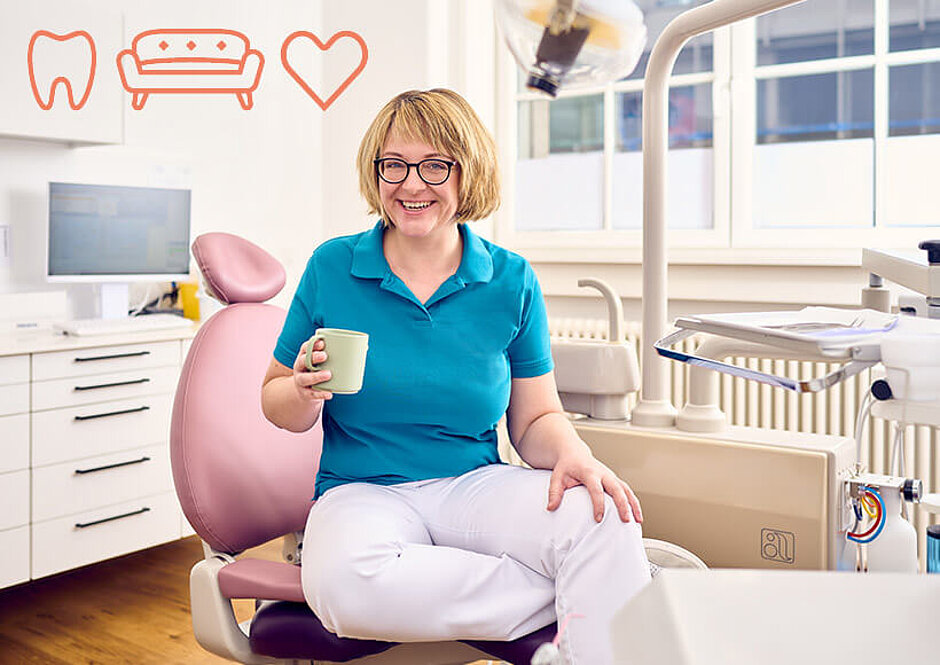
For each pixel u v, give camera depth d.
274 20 3.87
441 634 1.17
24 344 2.65
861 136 3.09
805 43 3.18
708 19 1.38
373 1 3.84
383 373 1.36
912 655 0.33
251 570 1.29
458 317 1.39
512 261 1.45
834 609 0.35
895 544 1.31
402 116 1.36
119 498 2.85
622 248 3.47
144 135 3.43
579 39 1.05
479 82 3.81
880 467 2.77
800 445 1.39
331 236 4.09
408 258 1.42
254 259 1.59
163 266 3.32
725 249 3.29
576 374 1.62
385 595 1.16
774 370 2.95
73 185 3.04
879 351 0.87
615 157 3.61
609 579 1.17
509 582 1.20
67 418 2.70
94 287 3.32
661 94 1.50
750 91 3.24
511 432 1.50
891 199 3.04
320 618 1.19
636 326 3.30
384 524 1.23
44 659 2.33
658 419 1.57
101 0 3.25
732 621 0.34
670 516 1.50
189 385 1.43
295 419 1.33
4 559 2.55
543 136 3.78
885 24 3.02
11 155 3.07
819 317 1.05
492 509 1.29
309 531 1.26
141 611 2.67
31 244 3.14
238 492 1.41
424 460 1.38
